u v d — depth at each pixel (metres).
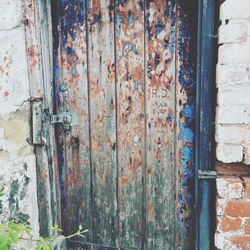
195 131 1.85
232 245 1.65
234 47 1.53
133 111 1.92
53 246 2.02
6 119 1.94
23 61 1.87
